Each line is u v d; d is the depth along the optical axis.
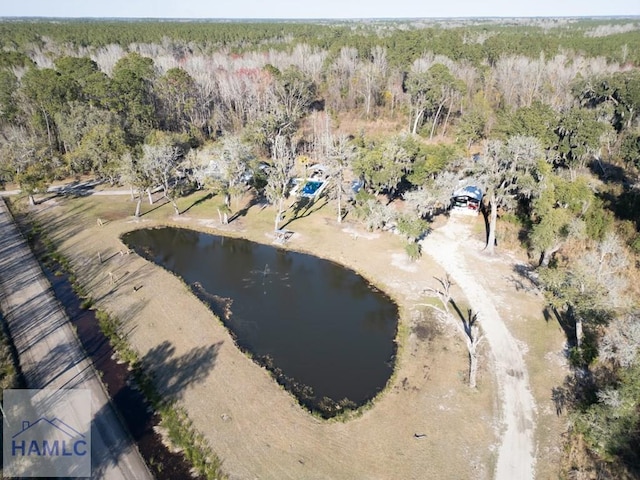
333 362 39.19
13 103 86.25
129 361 37.75
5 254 55.25
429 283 49.72
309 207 69.75
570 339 40.41
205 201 72.38
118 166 68.94
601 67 119.94
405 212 57.53
